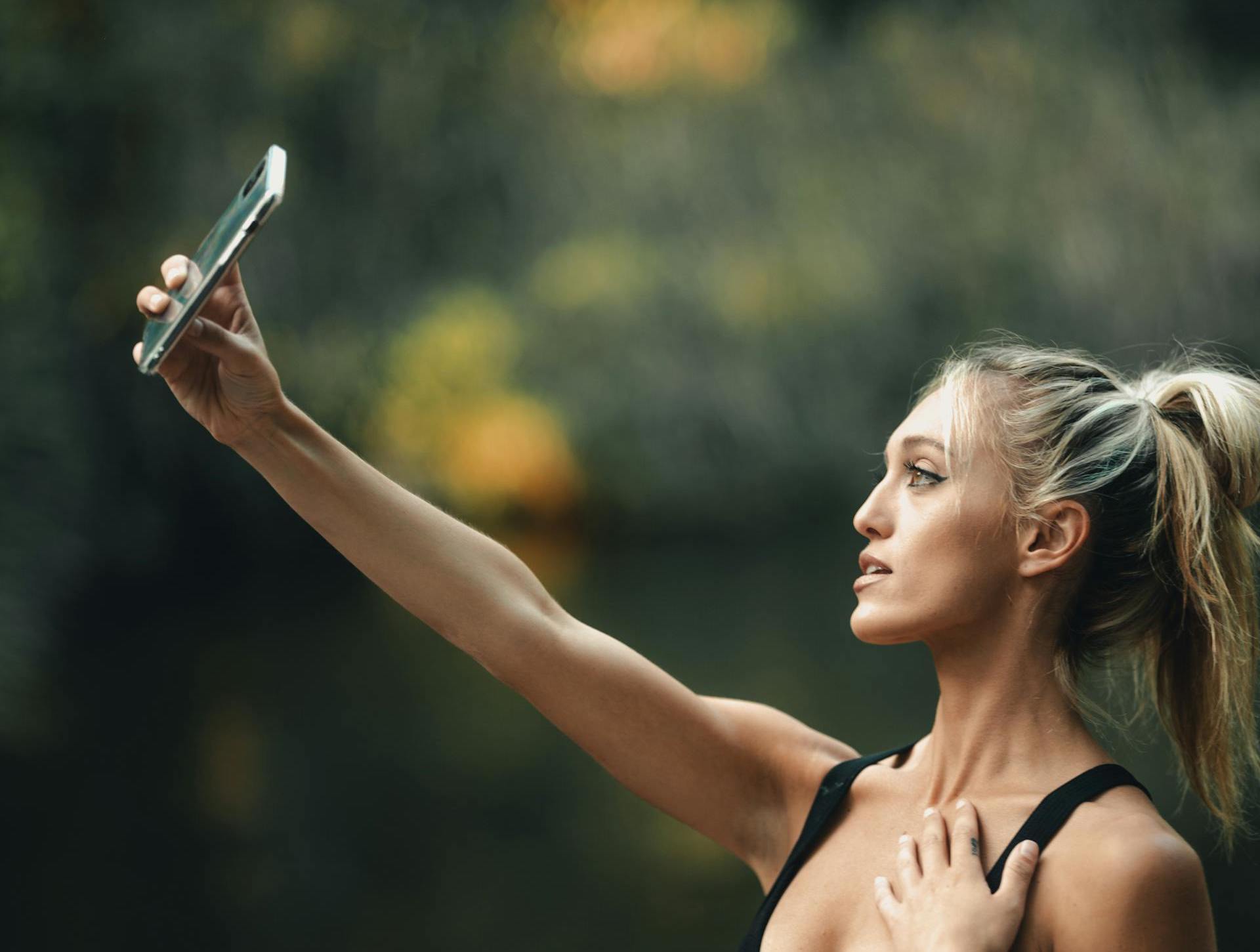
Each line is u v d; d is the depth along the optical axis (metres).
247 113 15.01
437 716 9.68
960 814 1.65
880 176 19.44
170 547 14.47
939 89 19.66
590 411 18.02
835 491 18.95
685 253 18.55
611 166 18.53
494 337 17.50
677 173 18.67
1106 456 1.69
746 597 13.84
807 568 15.57
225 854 7.07
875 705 9.64
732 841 1.95
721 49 19.41
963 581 1.69
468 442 17.41
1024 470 1.69
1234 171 19.61
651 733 1.89
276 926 6.21
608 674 1.87
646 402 18.14
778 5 19.92
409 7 16.95
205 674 10.72
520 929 6.19
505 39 18.14
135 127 13.96
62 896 6.45
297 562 15.19
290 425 1.76
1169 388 1.79
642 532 18.05
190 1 14.44
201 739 9.06
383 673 10.80
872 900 1.69
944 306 19.47
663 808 1.94
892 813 1.76
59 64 12.86
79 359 13.27
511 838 7.39
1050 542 1.69
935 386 1.79
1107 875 1.53
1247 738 1.78
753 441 18.45
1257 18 20.92
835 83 19.70
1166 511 1.71
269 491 15.05
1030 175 19.56
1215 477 1.72
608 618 12.80
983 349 1.80
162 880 6.71
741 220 18.83
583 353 18.06
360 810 7.73
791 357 18.73
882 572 1.75
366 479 1.81
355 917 6.28
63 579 12.05
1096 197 19.50
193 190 14.20
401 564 1.83
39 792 7.95
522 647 1.85
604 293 18.05
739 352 18.48
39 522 11.60
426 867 6.96
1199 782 1.82
